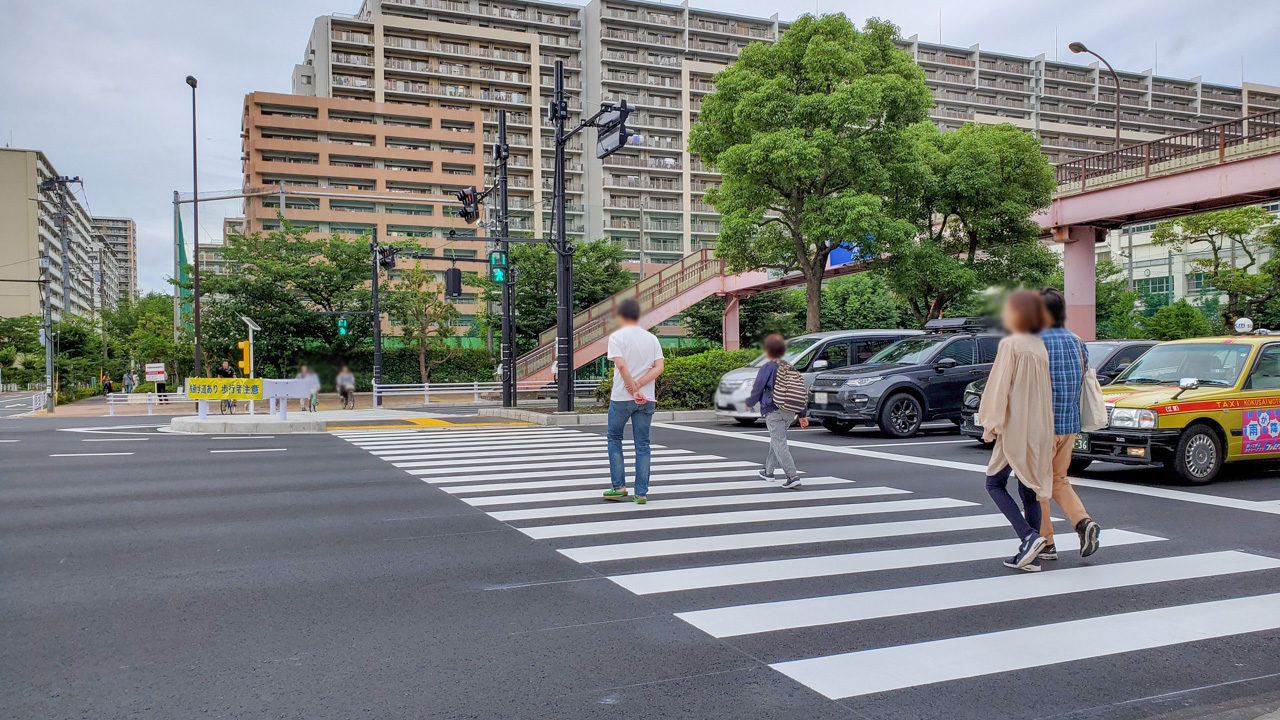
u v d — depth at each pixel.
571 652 3.49
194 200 28.72
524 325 36.06
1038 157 22.06
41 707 2.94
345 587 4.50
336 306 33.16
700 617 3.94
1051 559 4.92
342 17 65.25
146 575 4.76
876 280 42.78
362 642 3.62
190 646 3.57
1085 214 22.08
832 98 18.66
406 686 3.13
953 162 22.08
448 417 19.52
